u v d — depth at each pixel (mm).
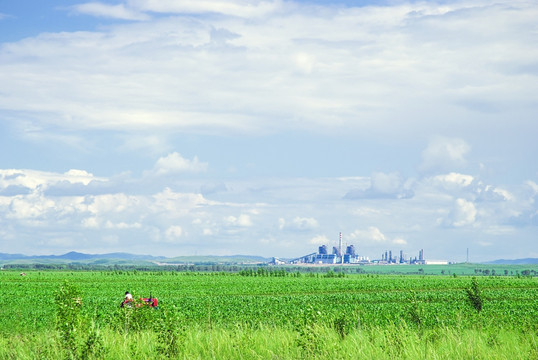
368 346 19203
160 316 21547
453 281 131125
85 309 46594
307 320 20016
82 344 18719
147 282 125938
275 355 18562
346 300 66562
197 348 19594
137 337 21031
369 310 47812
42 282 118812
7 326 35188
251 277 173125
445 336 21297
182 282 126562
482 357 18297
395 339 19453
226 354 19000
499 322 33250
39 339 21766
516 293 78750
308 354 18328
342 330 22781
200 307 53625
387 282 125750
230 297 74500
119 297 73188
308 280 143625
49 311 49156
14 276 161375
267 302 62219
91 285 108875
